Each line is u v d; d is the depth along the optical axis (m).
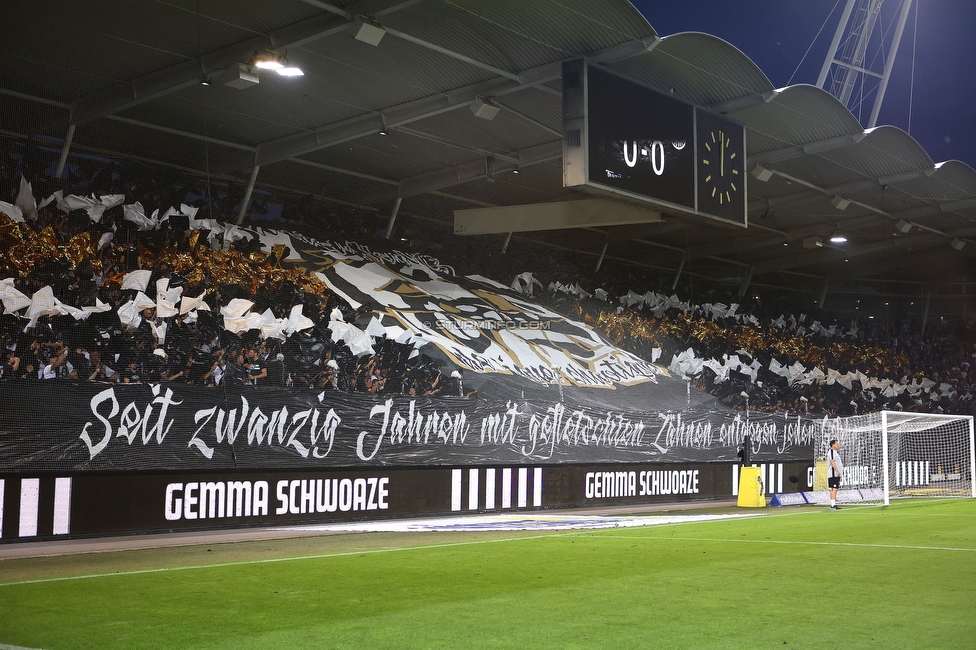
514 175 22.58
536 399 19.41
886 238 31.81
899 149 22.62
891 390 34.16
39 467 11.48
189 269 17.86
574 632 5.80
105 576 8.33
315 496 14.32
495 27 14.89
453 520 15.15
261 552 10.28
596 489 18.94
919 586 7.72
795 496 19.95
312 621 6.18
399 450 15.53
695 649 5.33
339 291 20.25
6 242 15.13
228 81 14.98
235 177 20.94
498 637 5.66
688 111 18.55
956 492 24.86
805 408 30.05
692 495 21.19
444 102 17.47
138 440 12.42
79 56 15.27
